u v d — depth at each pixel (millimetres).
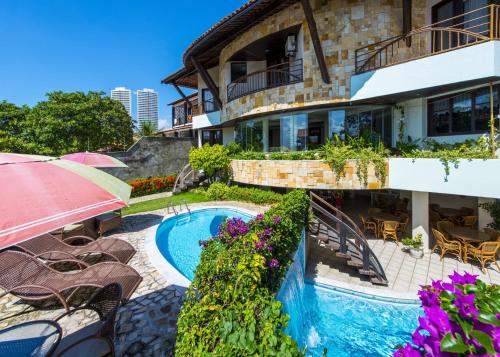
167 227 12227
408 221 11820
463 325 1856
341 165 10367
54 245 7137
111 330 3582
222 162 16172
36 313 5105
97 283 5004
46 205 2789
